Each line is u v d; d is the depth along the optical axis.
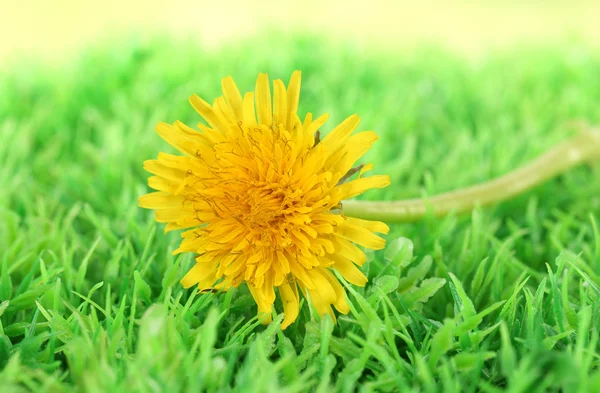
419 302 0.19
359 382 0.18
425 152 0.27
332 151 0.19
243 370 0.17
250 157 0.19
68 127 0.29
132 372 0.16
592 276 0.19
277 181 0.18
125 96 0.32
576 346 0.17
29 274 0.20
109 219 0.24
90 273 0.21
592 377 0.16
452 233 0.22
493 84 0.33
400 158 0.26
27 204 0.23
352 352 0.18
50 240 0.21
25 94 0.32
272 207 0.18
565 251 0.20
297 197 0.18
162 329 0.17
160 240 0.21
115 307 0.19
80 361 0.17
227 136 0.19
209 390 0.17
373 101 0.30
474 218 0.20
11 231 0.22
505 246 0.20
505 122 0.28
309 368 0.17
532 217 0.23
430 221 0.21
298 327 0.19
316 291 0.18
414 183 0.25
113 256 0.20
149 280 0.20
